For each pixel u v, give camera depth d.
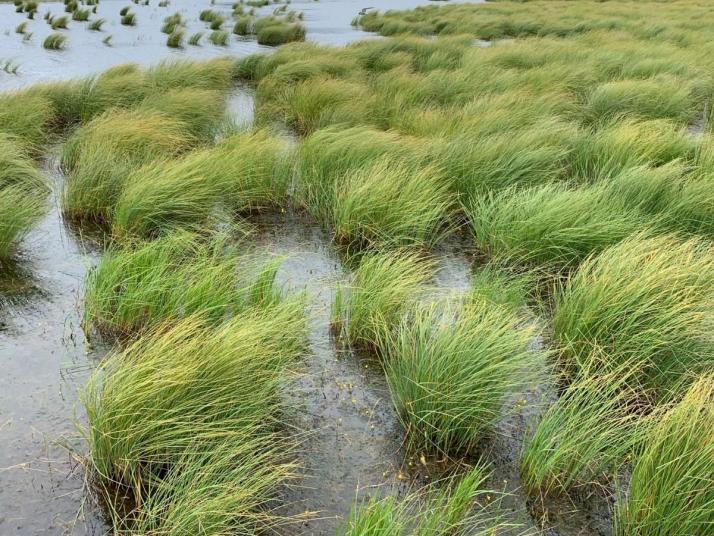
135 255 5.23
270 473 3.61
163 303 4.86
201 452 3.36
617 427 3.75
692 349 4.31
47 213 6.83
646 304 4.39
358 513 3.38
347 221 6.53
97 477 3.55
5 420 3.93
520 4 33.84
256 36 22.00
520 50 15.31
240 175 7.27
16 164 7.38
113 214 6.75
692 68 13.49
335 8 31.70
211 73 13.67
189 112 9.91
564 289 5.72
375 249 6.39
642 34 20.25
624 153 7.81
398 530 2.98
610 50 15.52
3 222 5.88
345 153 7.70
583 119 10.37
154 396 3.53
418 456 3.85
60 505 3.38
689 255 4.87
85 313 4.89
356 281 5.70
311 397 4.31
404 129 9.68
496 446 3.93
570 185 7.60
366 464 3.77
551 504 3.50
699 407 3.37
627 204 6.49
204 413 3.61
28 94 10.73
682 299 4.55
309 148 7.86
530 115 9.43
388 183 6.63
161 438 3.47
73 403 4.11
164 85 12.18
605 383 3.89
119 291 5.08
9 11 24.75
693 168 7.39
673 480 3.15
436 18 25.55
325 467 3.72
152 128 8.48
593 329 4.54
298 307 4.67
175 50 19.00
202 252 5.72
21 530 3.21
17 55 16.89
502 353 4.00
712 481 3.10
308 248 6.51
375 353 4.79
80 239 6.52
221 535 3.10
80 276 5.78
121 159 7.57
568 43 17.08
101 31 21.45
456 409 3.79
